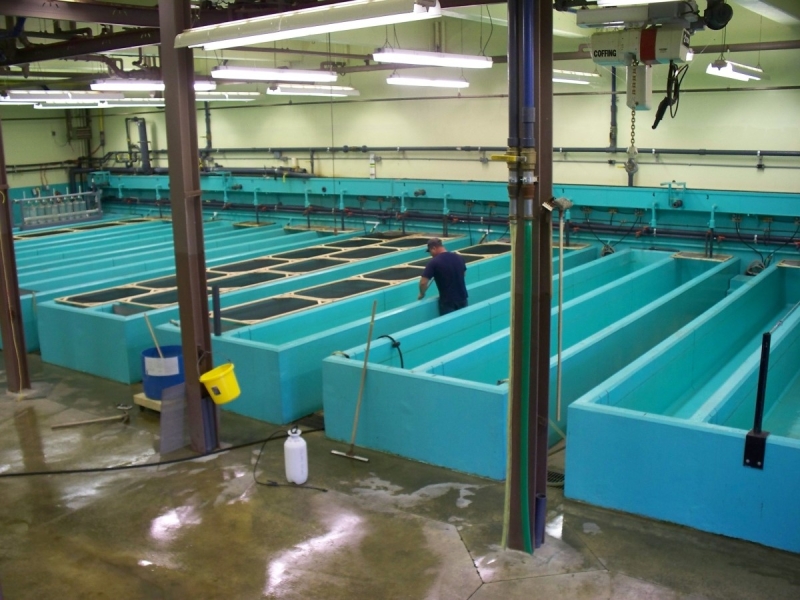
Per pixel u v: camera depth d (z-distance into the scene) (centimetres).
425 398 550
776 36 1027
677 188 1088
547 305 425
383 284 954
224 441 612
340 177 1516
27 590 414
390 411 571
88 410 692
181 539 463
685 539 443
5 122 1825
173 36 543
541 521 437
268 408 651
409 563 429
